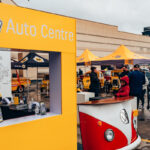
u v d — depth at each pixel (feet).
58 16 11.28
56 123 11.21
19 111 11.62
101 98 16.19
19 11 9.68
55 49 11.14
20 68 24.99
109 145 13.56
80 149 14.48
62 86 11.51
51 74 12.09
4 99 13.20
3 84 23.40
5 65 23.66
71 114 12.01
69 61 11.87
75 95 12.24
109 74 51.90
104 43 145.28
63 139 11.58
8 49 10.18
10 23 9.38
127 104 15.29
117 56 29.32
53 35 11.04
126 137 14.47
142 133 19.03
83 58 40.98
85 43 131.13
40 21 10.48
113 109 14.07
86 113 13.46
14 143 9.52
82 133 13.69
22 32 9.79
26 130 9.94
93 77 28.14
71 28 11.96
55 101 11.87
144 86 28.60
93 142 13.32
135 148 15.14
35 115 11.19
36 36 10.32
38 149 10.43
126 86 17.63
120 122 14.23
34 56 24.52
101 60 31.12
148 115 25.70
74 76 12.17
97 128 13.29
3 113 11.18
